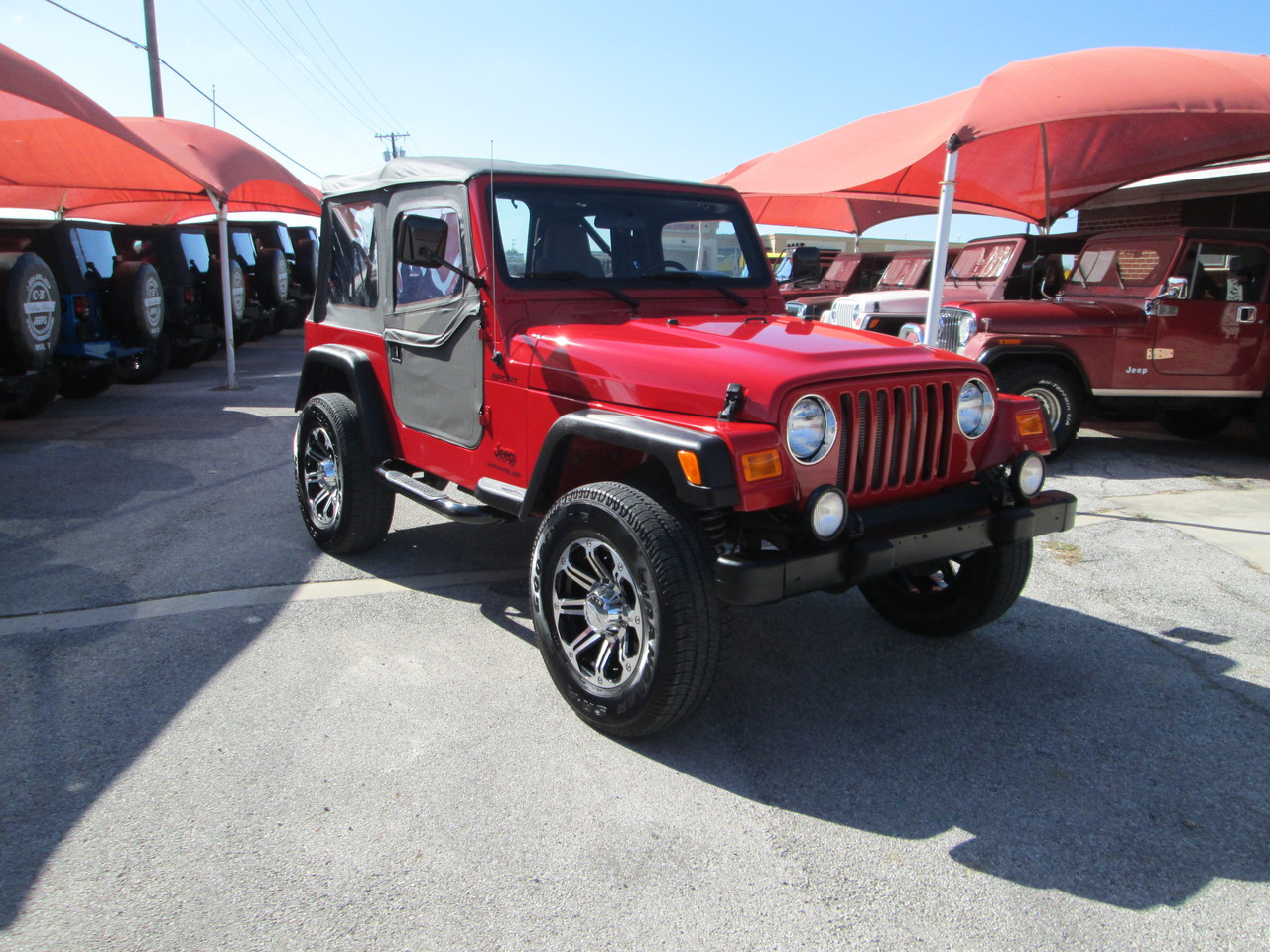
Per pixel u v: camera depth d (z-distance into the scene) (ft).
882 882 7.48
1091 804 8.58
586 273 11.87
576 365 10.12
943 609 11.87
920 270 35.86
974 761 9.32
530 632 12.38
